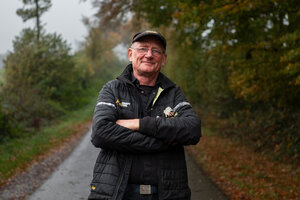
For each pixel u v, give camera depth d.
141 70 2.05
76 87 26.75
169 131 1.88
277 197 5.24
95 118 1.94
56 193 5.34
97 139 1.89
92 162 7.79
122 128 1.87
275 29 5.82
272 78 6.14
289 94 7.09
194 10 5.34
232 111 13.21
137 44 2.06
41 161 7.89
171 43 10.59
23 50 18.58
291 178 6.55
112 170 1.86
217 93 13.20
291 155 8.06
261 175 6.78
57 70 20.17
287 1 4.99
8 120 11.52
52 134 12.57
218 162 8.09
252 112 11.92
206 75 14.69
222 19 5.36
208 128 14.22
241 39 5.96
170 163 1.91
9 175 6.43
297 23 5.22
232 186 5.88
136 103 2.02
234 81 6.74
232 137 11.59
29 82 16.91
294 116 9.32
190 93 18.16
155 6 7.89
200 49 10.98
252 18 5.69
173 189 1.88
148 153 1.90
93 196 1.86
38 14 19.69
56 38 20.00
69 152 9.23
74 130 14.11
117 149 1.88
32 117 14.62
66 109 20.97
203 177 6.48
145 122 1.88
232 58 11.77
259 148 9.41
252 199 5.14
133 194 1.88
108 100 1.99
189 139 1.93
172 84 2.14
